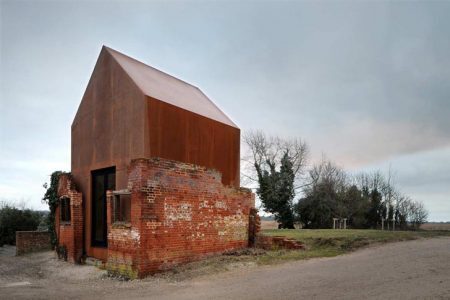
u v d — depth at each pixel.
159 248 10.88
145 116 11.50
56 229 15.62
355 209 44.25
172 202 11.52
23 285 9.87
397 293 6.88
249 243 15.30
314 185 42.44
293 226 40.59
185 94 15.49
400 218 49.22
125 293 8.54
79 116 15.21
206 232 12.86
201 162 13.33
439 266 9.33
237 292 8.01
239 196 14.84
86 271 12.02
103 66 13.96
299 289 7.88
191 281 9.73
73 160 15.30
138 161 10.68
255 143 41.84
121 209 11.65
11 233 25.47
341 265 10.65
